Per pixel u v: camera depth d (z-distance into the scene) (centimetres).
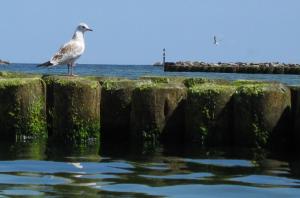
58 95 1368
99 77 1509
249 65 9031
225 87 1328
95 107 1379
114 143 1376
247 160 1130
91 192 809
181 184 875
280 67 8531
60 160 1108
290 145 1292
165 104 1347
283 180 920
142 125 1344
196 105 1314
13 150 1236
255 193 820
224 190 836
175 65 9681
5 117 1388
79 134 1366
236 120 1298
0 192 805
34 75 1612
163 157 1161
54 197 776
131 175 947
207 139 1316
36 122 1399
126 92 1406
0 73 1623
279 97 1275
